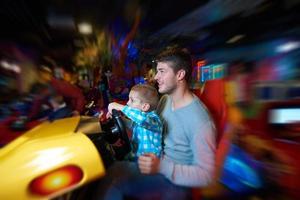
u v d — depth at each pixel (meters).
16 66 1.71
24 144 0.94
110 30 6.21
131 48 6.47
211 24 4.64
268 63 1.73
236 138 1.27
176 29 5.50
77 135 0.98
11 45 2.04
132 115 1.25
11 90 1.59
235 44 3.95
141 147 1.28
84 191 1.05
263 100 1.50
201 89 1.43
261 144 1.35
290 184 1.27
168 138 1.30
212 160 1.10
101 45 6.37
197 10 4.86
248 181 1.24
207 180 1.09
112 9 5.16
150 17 5.60
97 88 3.46
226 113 1.20
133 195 1.06
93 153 0.87
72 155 0.85
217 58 4.37
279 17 3.31
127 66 6.45
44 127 1.22
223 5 4.29
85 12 5.16
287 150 1.33
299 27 3.09
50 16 4.36
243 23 3.93
